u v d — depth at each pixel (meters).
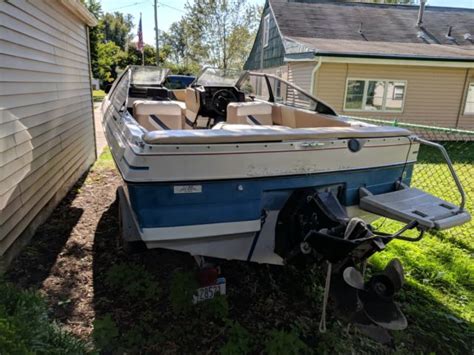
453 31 14.34
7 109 3.33
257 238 2.60
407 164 3.04
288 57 11.73
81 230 4.07
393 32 13.93
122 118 3.28
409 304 2.92
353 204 2.80
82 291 2.94
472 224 4.60
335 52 9.80
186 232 2.25
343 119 3.70
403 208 2.51
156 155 2.10
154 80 6.00
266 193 2.47
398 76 10.77
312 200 2.49
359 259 2.38
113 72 30.75
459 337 2.58
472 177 6.99
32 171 3.93
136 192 2.13
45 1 4.51
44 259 3.42
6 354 1.55
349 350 2.42
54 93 4.82
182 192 2.19
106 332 2.39
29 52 3.94
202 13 23.98
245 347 2.37
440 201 2.67
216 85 5.47
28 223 3.79
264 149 2.32
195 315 2.66
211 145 2.18
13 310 2.00
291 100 4.69
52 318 2.58
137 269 3.17
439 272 3.38
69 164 5.51
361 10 15.59
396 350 2.43
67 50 5.55
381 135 2.77
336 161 2.60
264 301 2.89
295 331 2.53
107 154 8.25
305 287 3.07
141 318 2.63
